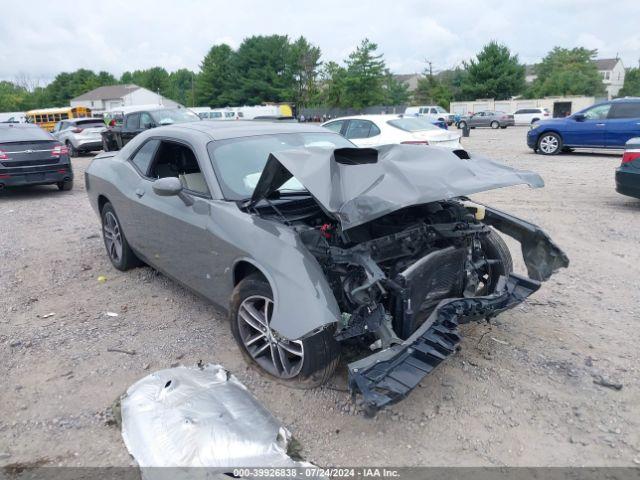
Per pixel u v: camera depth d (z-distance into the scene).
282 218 3.49
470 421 2.99
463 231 3.42
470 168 3.26
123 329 4.16
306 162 3.06
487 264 4.02
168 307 4.55
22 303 4.74
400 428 2.94
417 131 11.45
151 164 4.66
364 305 2.94
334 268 3.04
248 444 2.66
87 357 3.73
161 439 2.71
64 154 10.69
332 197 2.87
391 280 3.00
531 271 4.02
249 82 74.00
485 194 9.73
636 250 6.04
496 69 63.88
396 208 2.70
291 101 73.06
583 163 13.82
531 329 4.06
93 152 22.17
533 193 9.68
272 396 3.22
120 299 4.75
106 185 5.14
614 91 95.75
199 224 3.72
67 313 4.49
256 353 3.43
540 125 16.22
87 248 6.41
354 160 3.32
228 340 3.94
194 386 3.09
